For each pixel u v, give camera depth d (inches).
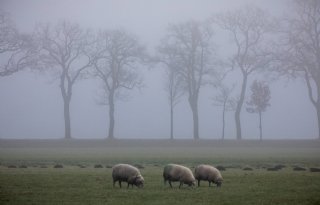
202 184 2123.5
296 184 2063.2
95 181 2177.7
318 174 2501.2
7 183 2090.3
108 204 1587.1
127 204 1584.6
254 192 1831.9
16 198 1706.4
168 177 1988.2
